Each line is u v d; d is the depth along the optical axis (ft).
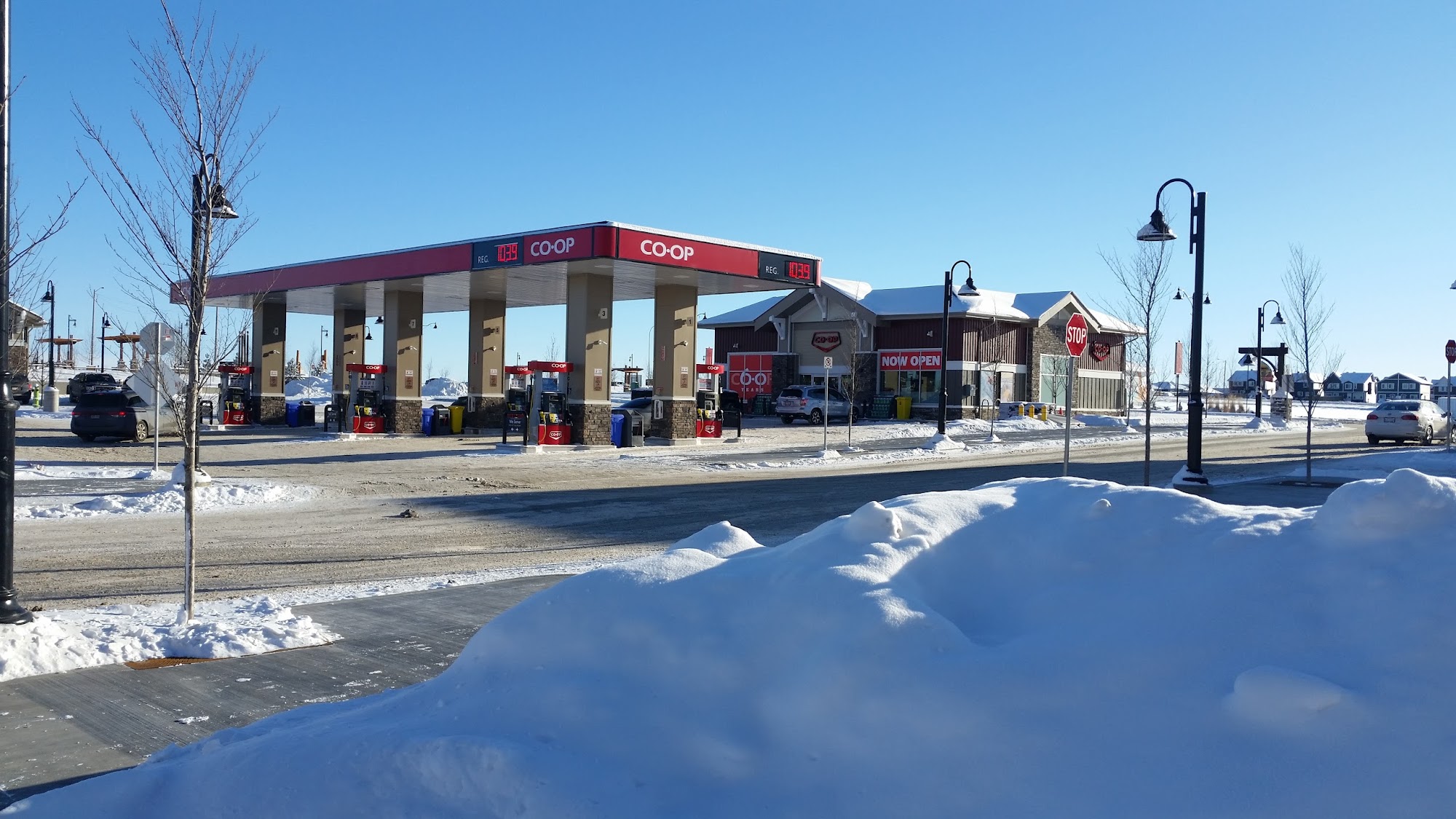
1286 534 11.59
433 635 25.80
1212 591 11.01
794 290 151.02
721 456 86.63
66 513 48.21
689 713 11.88
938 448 93.71
